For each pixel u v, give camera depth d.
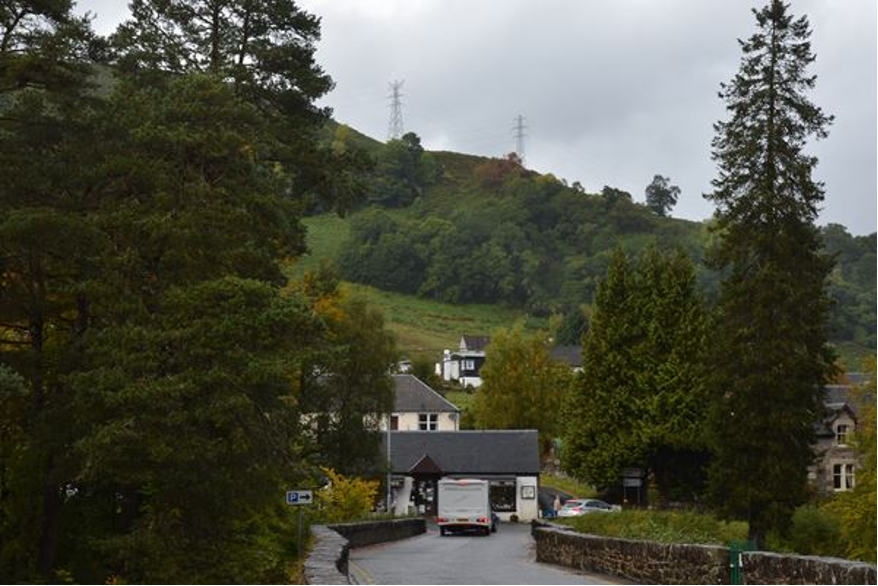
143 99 25.48
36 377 24.58
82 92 26.92
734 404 42.00
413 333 174.12
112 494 28.69
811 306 42.44
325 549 25.19
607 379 62.22
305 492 25.42
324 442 51.19
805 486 42.12
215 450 21.55
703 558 19.12
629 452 60.94
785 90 43.16
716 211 43.97
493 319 188.62
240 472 22.56
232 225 24.25
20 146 24.64
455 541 44.88
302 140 34.12
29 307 25.36
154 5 34.88
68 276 26.38
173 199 23.86
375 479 60.16
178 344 21.94
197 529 22.39
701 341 59.91
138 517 27.06
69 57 25.41
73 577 25.62
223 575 21.61
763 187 42.59
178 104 25.25
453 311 191.00
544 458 99.50
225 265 24.20
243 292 22.23
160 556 21.53
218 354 21.84
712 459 57.91
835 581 14.73
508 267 197.88
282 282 29.14
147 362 21.64
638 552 22.31
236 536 23.16
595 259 192.00
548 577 23.78
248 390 22.64
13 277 26.31
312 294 51.38
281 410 24.38
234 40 34.84
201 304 22.03
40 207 23.69
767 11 43.44
